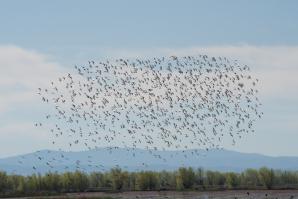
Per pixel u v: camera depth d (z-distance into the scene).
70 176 113.75
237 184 114.56
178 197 93.44
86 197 91.62
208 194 99.50
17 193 107.44
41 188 112.00
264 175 113.75
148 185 113.94
